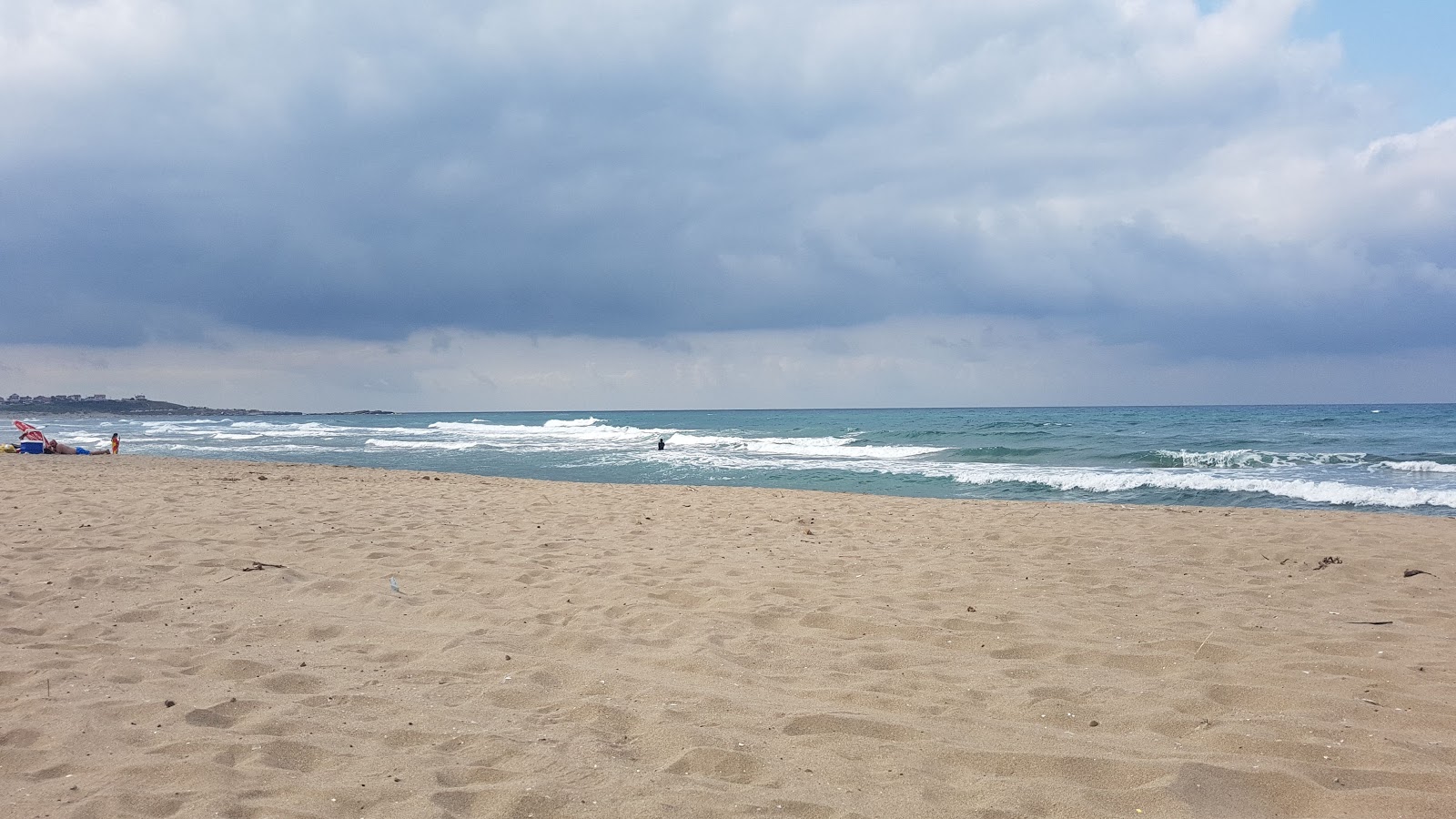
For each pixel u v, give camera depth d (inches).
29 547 287.3
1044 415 3949.3
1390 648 183.3
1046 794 110.6
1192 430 1637.6
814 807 106.7
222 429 2269.9
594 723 138.1
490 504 450.0
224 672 162.2
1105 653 180.1
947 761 123.0
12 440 1482.5
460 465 983.0
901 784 114.2
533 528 362.0
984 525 381.1
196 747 123.9
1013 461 984.9
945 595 237.5
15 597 219.8
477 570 267.3
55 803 105.4
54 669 161.0
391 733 131.8
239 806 105.2
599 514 414.3
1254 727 134.3
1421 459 862.5
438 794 108.7
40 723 132.1
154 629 193.9
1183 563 287.4
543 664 169.5
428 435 1882.4
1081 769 119.3
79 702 142.4
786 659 177.0
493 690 154.1
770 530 364.8
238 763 118.9
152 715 137.4
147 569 257.3
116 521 351.3
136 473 608.4
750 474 834.2
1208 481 643.5
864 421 2992.1
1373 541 328.2
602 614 215.3
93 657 169.8
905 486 712.4
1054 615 213.9
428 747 126.6
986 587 248.1
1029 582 254.5
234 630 194.7
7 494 442.3
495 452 1221.7
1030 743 128.4
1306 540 334.0
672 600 232.1
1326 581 259.6
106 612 207.3
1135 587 249.3
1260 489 609.9
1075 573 269.3
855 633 199.9
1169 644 186.4
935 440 1380.4
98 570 252.7
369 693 150.9
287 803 106.4
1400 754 122.6
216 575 253.6
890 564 284.2
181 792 108.7
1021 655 181.3
